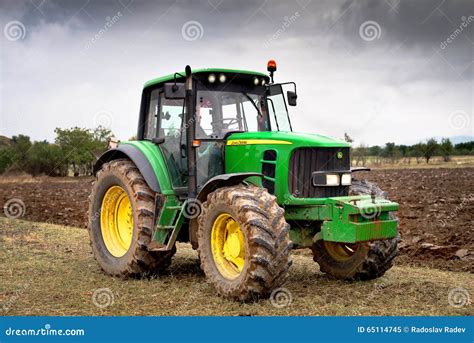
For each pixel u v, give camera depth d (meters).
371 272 6.02
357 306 4.96
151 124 6.77
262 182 5.67
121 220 6.84
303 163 5.55
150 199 6.14
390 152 55.62
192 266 7.07
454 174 30.88
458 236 9.42
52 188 25.14
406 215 12.42
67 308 4.97
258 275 4.80
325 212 5.41
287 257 4.88
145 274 6.23
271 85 6.40
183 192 6.06
